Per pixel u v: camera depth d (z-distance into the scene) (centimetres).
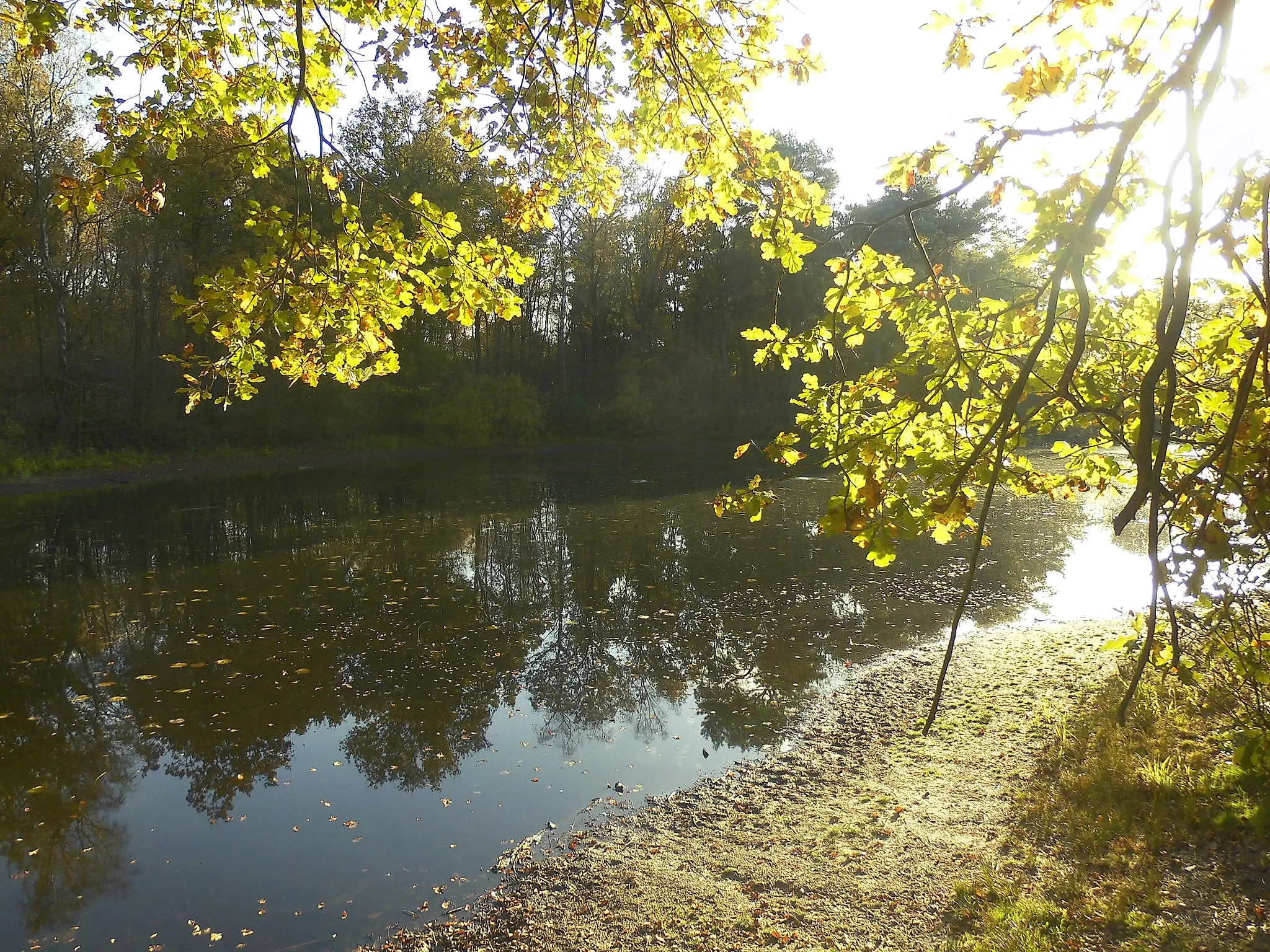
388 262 363
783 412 4597
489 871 538
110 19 349
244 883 529
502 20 379
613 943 457
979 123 211
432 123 3400
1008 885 461
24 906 509
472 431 4116
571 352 5241
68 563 1491
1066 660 855
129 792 660
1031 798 562
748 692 849
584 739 746
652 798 632
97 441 2961
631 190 4578
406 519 1991
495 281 371
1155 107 172
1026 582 1277
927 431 271
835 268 263
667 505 2217
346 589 1305
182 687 891
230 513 2072
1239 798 475
